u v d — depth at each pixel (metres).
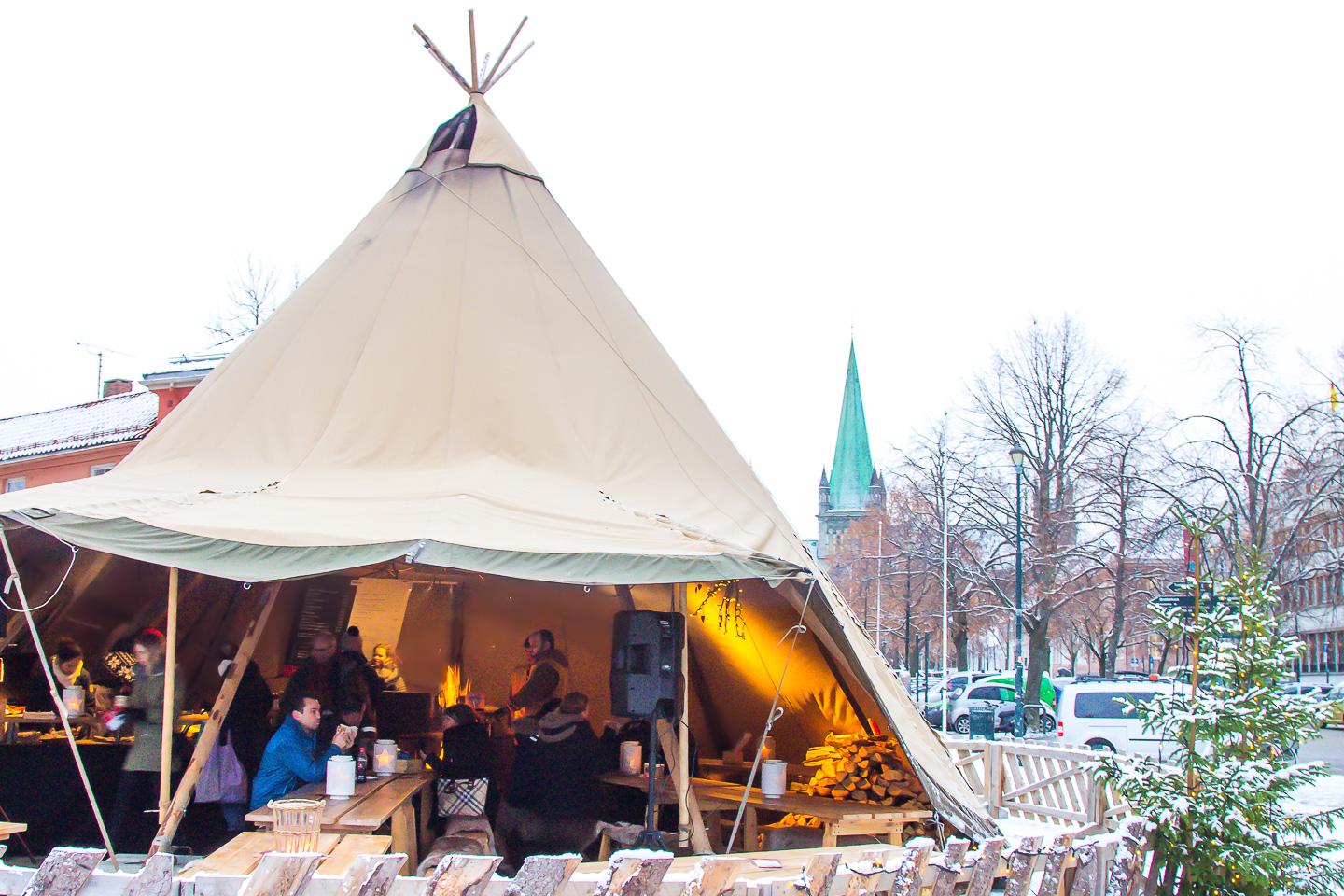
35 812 7.95
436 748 8.91
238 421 8.31
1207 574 6.66
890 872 4.64
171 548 6.38
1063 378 36.34
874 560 50.47
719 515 8.08
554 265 9.09
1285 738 6.21
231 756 7.40
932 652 57.47
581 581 6.43
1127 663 59.38
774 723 9.53
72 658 8.90
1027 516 36.16
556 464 7.94
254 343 8.91
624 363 8.79
